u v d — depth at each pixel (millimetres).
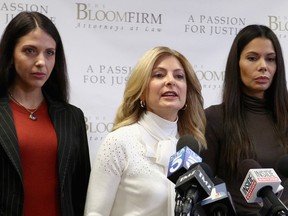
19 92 2363
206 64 3445
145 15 3332
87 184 2473
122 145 2236
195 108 2445
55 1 3178
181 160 1720
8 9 3105
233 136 2592
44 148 2266
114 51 3281
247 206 2516
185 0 3400
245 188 1743
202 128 2482
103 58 3264
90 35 3240
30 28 2305
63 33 3191
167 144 2277
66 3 3197
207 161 2613
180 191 1599
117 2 3281
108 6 3268
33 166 2229
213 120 2672
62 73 2467
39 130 2297
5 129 2209
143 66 2330
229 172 2588
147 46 3336
